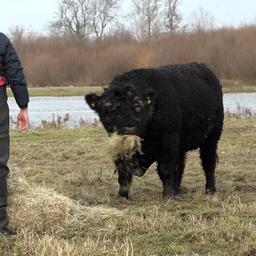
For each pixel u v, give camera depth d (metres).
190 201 8.27
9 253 5.95
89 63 54.84
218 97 9.57
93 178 9.97
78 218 6.97
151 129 8.10
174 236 6.42
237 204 7.72
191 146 9.03
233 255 5.85
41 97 43.09
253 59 49.44
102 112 7.78
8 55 6.24
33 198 7.02
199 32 56.19
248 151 12.69
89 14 81.50
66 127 18.86
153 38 59.84
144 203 8.20
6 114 6.32
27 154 12.67
